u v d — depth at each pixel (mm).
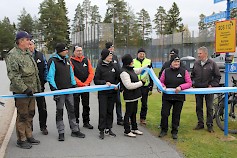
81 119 8055
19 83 5191
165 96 6176
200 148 5516
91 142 5910
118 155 5168
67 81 6039
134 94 6172
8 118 8125
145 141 5965
